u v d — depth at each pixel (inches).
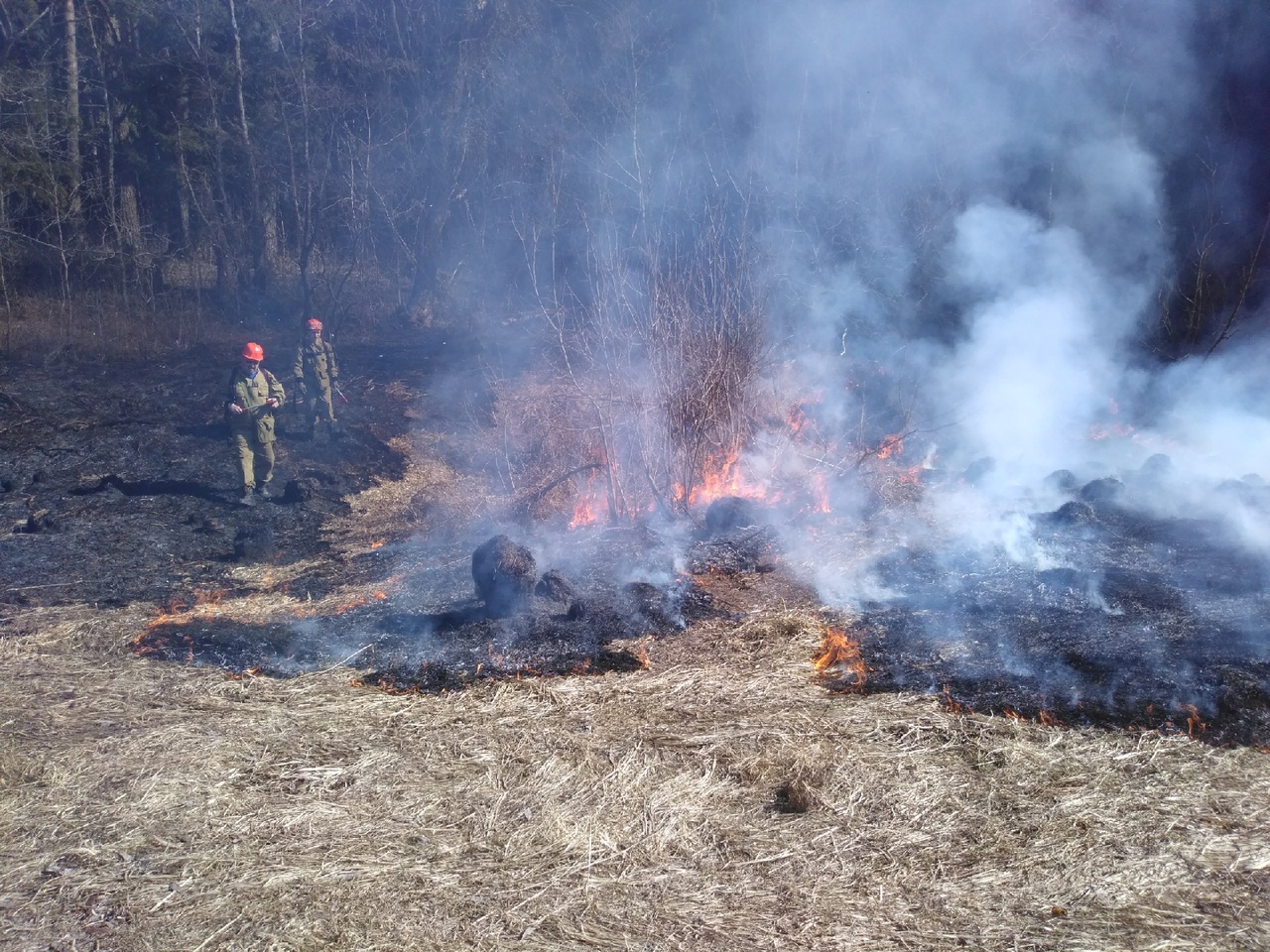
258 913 149.9
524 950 141.6
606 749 193.9
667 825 169.3
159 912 150.7
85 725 209.3
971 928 143.7
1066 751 189.0
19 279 795.4
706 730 200.2
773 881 155.4
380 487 435.8
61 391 593.9
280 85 869.2
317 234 899.4
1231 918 143.6
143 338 724.7
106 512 401.7
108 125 867.4
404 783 183.8
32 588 307.9
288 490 431.2
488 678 229.5
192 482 443.8
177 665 243.9
